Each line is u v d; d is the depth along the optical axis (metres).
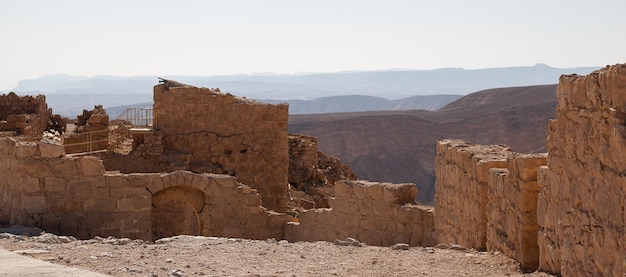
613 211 9.23
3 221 20.86
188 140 33.00
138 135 33.06
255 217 22.83
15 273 9.81
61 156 20.38
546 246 11.69
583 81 10.06
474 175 15.83
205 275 11.20
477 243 15.58
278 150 34.00
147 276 10.90
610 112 9.23
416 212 19.67
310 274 11.64
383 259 13.52
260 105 33.69
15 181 20.44
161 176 21.38
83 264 12.04
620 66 9.09
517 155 13.23
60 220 20.22
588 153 10.00
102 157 32.03
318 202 39.00
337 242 16.02
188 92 32.97
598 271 9.68
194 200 22.50
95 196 20.58
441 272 12.24
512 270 12.58
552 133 11.41
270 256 13.60
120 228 20.75
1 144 21.16
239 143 33.47
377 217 20.56
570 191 10.68
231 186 22.50
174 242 15.88
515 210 13.14
